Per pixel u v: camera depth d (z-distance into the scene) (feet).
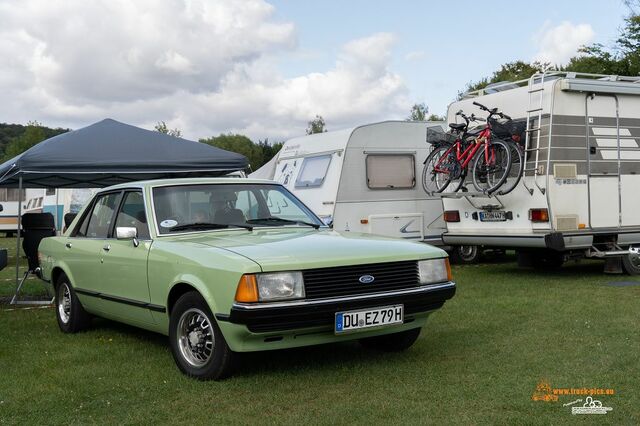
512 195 35.37
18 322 26.89
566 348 19.42
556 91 33.83
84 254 22.63
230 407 15.06
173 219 19.83
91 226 23.53
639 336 20.59
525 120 35.19
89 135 33.96
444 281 18.17
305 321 15.90
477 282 34.91
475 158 36.47
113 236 21.53
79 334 23.94
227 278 15.88
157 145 34.60
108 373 18.28
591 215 34.68
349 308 16.30
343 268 16.47
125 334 23.63
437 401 14.99
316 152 43.34
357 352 19.74
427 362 18.39
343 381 16.78
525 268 41.01
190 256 17.26
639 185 36.24
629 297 28.25
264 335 15.81
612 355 18.40
